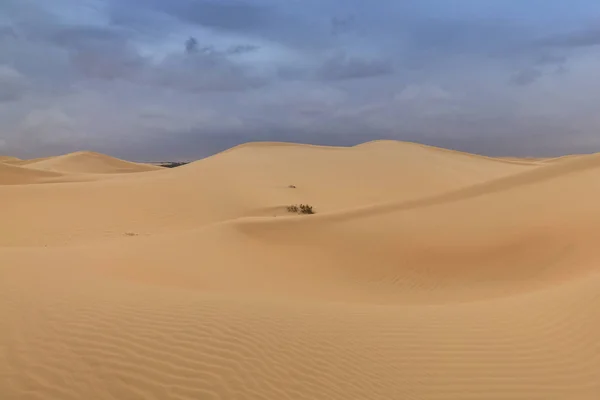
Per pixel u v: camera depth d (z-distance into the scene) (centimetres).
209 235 1898
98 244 1678
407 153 6372
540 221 1770
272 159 5559
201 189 3691
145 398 500
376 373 653
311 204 3681
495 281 1438
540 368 706
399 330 815
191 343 624
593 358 716
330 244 1878
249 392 541
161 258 1462
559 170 2317
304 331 731
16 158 11150
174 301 784
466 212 2041
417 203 2275
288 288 1394
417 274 1565
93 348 579
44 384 501
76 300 734
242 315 745
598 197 1895
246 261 1678
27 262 1024
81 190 3278
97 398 490
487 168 6156
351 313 880
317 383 593
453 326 852
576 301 882
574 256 1441
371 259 1711
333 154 6128
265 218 2195
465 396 633
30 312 666
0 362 533
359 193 4347
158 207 3125
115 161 9981
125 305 733
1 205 2733
